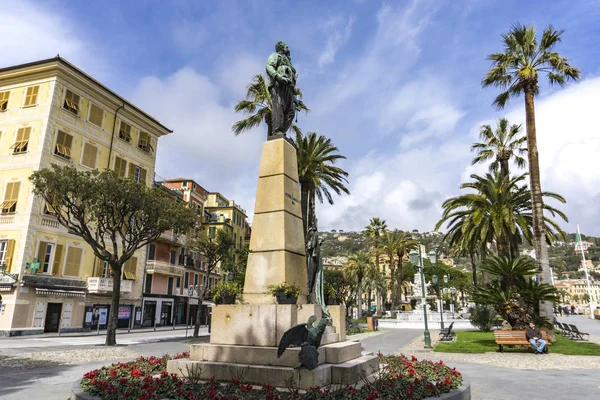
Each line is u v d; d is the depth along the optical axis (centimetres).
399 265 5509
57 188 1856
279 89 1090
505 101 2338
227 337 828
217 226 5278
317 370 693
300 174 2580
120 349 1738
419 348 1839
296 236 978
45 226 2758
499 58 2259
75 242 2981
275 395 609
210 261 2859
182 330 3503
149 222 2106
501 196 2520
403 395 643
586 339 2139
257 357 760
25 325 2567
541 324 1833
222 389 662
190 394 639
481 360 1414
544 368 1220
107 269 3275
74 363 1309
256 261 932
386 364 951
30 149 2792
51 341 2144
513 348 1723
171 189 4619
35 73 2922
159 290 4056
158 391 668
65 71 2914
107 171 1981
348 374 725
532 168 2125
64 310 2853
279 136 1031
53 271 2781
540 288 1777
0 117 2944
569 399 793
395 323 3947
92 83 3122
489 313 2800
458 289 7019
